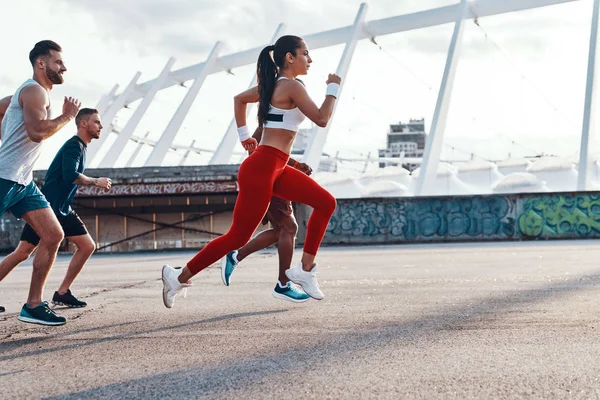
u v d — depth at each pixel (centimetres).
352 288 595
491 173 4178
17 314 473
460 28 3186
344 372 250
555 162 4091
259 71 407
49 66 383
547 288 545
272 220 476
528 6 3177
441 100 2984
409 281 661
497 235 2411
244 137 439
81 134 506
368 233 2444
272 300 510
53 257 394
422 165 2848
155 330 369
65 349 319
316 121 399
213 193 2420
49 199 489
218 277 803
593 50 2838
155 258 1661
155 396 223
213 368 264
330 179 3697
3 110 409
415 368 254
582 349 283
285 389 227
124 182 2447
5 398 228
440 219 2430
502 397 212
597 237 2372
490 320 369
